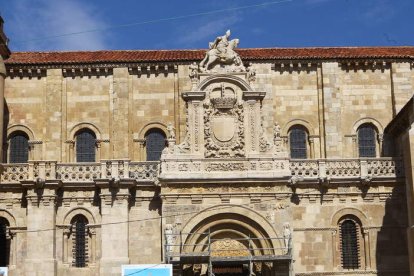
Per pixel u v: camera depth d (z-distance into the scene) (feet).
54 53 191.42
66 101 184.65
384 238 168.86
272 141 181.47
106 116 184.14
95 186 167.43
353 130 184.55
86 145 184.03
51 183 165.27
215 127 165.78
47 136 181.57
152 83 185.47
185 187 161.68
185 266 159.94
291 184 168.14
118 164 167.94
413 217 158.81
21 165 169.17
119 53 190.49
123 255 163.32
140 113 184.24
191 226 159.63
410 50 193.88
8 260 165.78
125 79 183.93
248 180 161.89
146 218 166.91
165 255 153.07
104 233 164.14
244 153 164.66
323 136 183.32
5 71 173.68
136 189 167.94
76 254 166.30
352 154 183.21
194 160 163.22
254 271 162.20
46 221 164.76
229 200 161.68
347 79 186.91
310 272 165.78
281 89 185.57
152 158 183.21
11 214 167.22
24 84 185.37
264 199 161.89
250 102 167.22
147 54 189.06
